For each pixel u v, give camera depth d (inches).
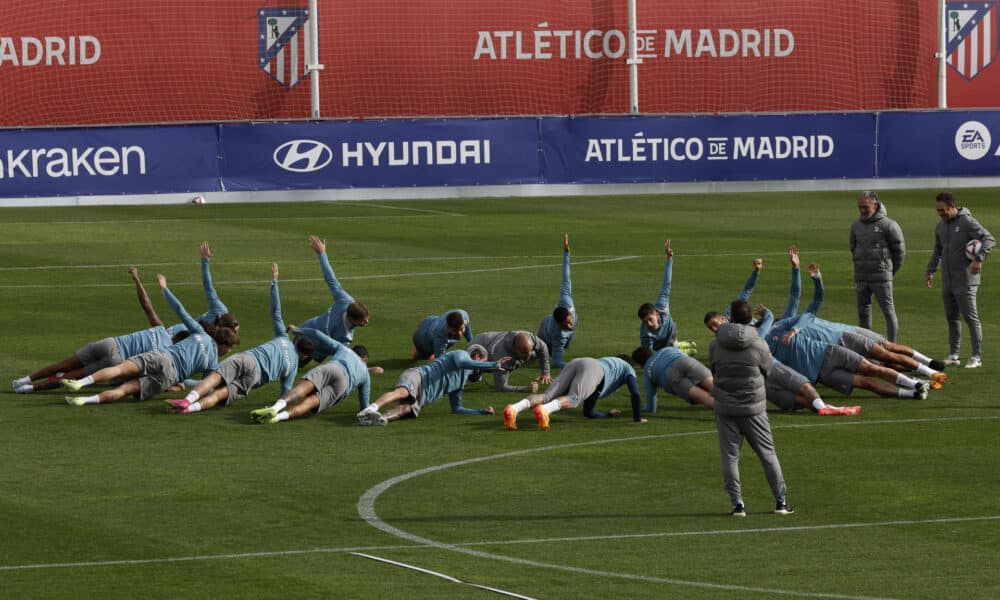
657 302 1477.6
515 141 3277.6
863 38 3590.1
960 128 3432.6
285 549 901.2
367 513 986.1
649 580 838.5
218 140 3149.6
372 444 1192.8
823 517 972.6
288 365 1343.5
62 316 1818.4
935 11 3602.4
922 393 1344.7
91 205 3093.0
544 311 1861.5
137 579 840.3
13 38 3280.0
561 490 1048.2
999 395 1378.0
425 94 3452.3
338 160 3206.2
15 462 1128.8
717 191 3363.7
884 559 877.8
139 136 3100.4
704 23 3531.0
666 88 3543.3
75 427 1248.8
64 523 959.6
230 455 1152.2
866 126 3393.2
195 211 2992.1
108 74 3319.4
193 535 932.0
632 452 1163.3
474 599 804.0
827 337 1380.4
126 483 1064.8
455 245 2503.7
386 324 1777.8
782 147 3376.0
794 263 1395.2
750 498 1024.9
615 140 3319.4
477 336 1465.3
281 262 2294.5
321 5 3388.3
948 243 1507.1
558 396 1268.5
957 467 1106.7
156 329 1403.8
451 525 957.2
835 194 3316.9
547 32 3479.3
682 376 1302.9
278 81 3376.0
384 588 823.1
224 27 3344.0
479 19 3454.7
